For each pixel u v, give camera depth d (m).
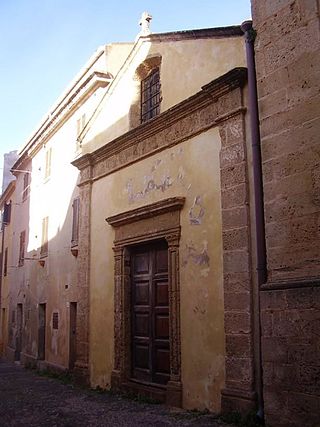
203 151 8.44
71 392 10.67
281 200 6.36
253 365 6.87
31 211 19.56
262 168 6.72
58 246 15.63
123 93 11.44
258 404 6.65
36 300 17.55
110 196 11.36
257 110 7.14
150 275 9.86
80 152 13.71
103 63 13.94
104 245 11.41
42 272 17.16
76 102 15.06
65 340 14.29
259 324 6.76
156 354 9.38
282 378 5.97
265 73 6.82
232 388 7.11
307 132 6.11
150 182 9.85
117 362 10.26
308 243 5.94
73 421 7.55
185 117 8.95
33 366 16.95
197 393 7.86
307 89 6.19
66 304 14.46
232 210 7.54
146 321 9.85
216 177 8.06
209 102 8.34
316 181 5.93
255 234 7.14
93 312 11.52
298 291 5.89
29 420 7.74
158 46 10.12
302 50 6.31
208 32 8.66
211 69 8.58
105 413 8.09
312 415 5.55
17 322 20.77
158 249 9.72
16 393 10.90
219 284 7.71
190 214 8.54
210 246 7.99
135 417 7.64
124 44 14.38
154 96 10.70
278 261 6.31
